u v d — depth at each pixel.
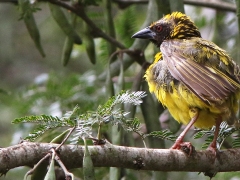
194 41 10.51
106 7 12.23
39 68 18.11
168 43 10.54
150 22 12.01
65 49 11.84
